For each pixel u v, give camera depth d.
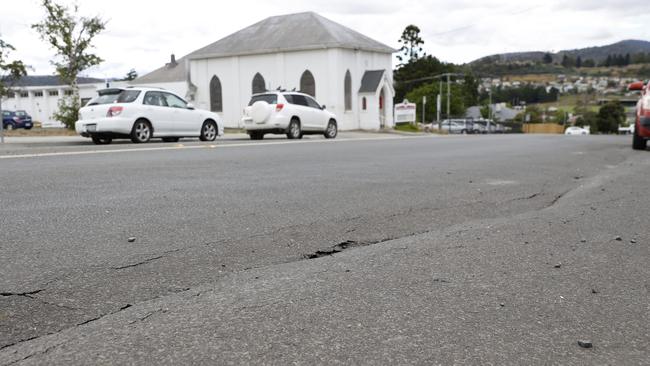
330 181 7.55
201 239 4.16
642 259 3.86
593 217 5.35
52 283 3.13
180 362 2.21
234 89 41.38
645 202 6.20
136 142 16.25
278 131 20.64
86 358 2.23
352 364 2.22
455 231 4.70
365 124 40.19
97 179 7.26
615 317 2.80
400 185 7.31
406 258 3.80
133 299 2.91
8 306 2.79
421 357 2.30
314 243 4.18
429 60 86.88
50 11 24.22
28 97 68.31
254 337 2.46
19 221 4.63
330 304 2.88
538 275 3.46
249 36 42.12
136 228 4.45
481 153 13.20
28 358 2.23
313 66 38.59
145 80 45.59
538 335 2.56
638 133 14.18
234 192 6.37
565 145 17.05
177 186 6.75
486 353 2.36
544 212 5.63
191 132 17.91
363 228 4.73
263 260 3.70
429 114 84.94
